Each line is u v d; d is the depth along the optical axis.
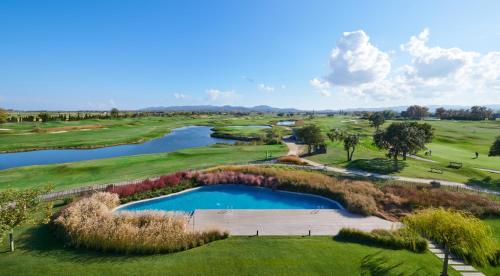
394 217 27.69
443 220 15.90
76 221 22.11
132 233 20.59
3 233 16.92
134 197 31.69
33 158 61.50
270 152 60.19
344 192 32.34
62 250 19.92
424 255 19.72
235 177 38.59
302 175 38.47
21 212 17.69
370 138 84.62
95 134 95.06
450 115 187.00
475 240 15.63
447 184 37.16
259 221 26.20
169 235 20.88
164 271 16.97
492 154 44.72
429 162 50.97
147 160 51.03
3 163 56.66
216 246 20.78
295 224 25.55
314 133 58.41
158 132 108.12
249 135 96.69
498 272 17.64
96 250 20.05
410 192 32.59
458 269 17.94
